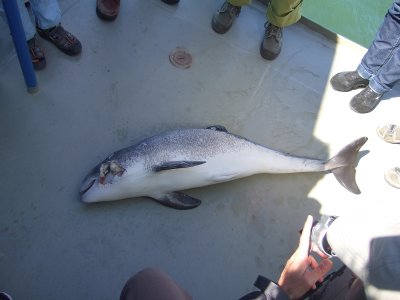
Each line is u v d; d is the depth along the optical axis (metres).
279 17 2.90
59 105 2.47
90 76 2.65
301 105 2.90
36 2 2.41
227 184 2.40
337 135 2.79
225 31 3.12
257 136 2.67
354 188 2.45
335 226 1.21
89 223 2.10
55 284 1.90
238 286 2.07
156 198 2.21
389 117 2.97
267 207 2.37
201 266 2.09
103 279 1.96
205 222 2.23
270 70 3.04
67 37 2.65
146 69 2.78
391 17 2.61
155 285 1.07
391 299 0.96
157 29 3.01
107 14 2.86
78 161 2.29
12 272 1.89
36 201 2.11
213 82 2.85
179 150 2.24
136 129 2.50
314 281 1.40
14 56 2.59
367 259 1.04
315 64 3.18
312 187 2.49
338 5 4.66
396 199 2.53
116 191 2.11
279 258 2.20
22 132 2.31
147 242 2.10
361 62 2.94
